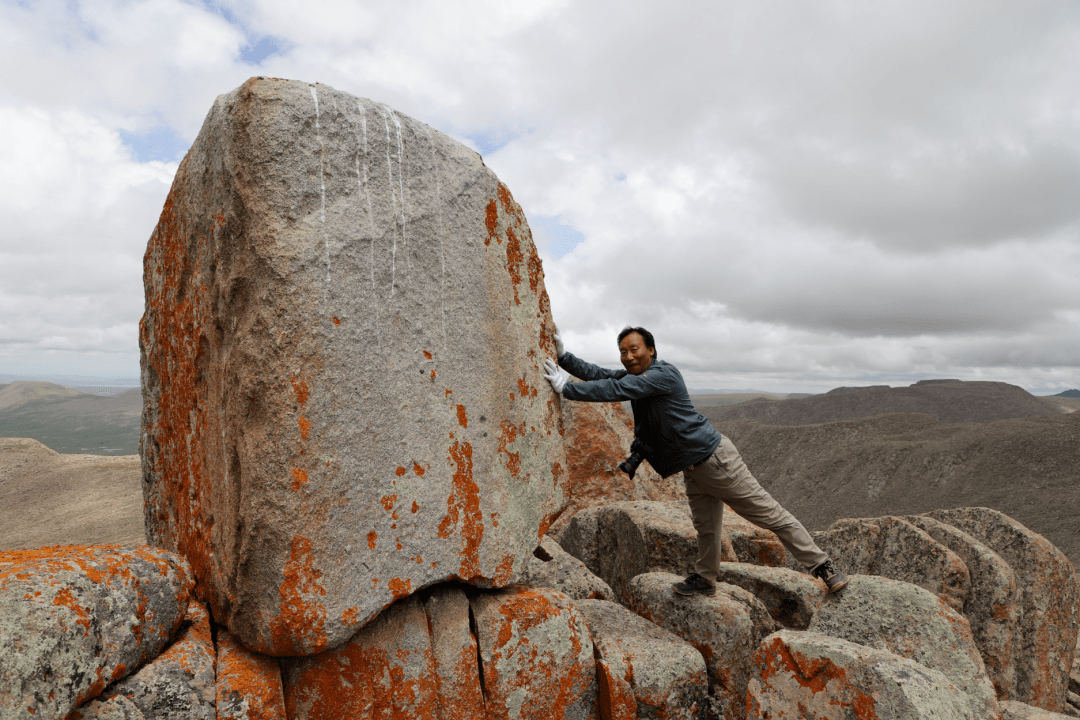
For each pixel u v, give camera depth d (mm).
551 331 3498
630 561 5324
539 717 2926
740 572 4582
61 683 1718
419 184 2785
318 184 2434
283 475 2279
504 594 3061
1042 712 3496
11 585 1742
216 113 2477
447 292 2857
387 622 2639
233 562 2363
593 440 7465
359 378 2486
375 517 2508
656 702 3115
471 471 2895
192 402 2756
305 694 2436
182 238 2789
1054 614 5199
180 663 2154
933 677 2559
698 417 3518
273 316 2303
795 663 2832
